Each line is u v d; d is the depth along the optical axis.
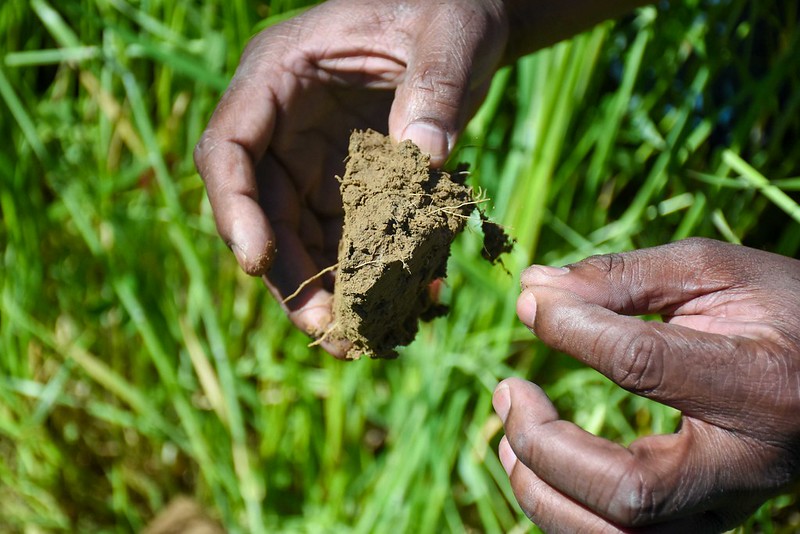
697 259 0.35
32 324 0.57
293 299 0.42
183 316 0.58
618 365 0.32
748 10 0.58
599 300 0.34
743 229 0.55
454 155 0.51
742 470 0.33
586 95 0.55
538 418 0.33
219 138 0.40
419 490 0.51
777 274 0.35
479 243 0.54
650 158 0.60
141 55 0.55
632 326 0.32
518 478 0.34
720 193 0.51
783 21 0.57
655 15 0.52
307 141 0.43
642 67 0.54
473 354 0.53
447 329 0.54
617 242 0.54
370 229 0.35
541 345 0.54
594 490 0.32
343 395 0.54
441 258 0.38
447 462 0.52
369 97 0.44
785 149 0.57
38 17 0.61
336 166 0.44
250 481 0.54
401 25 0.41
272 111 0.41
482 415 0.53
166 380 0.55
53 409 0.59
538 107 0.52
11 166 0.57
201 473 0.58
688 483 0.32
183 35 0.58
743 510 0.34
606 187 0.58
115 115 0.57
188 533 0.54
